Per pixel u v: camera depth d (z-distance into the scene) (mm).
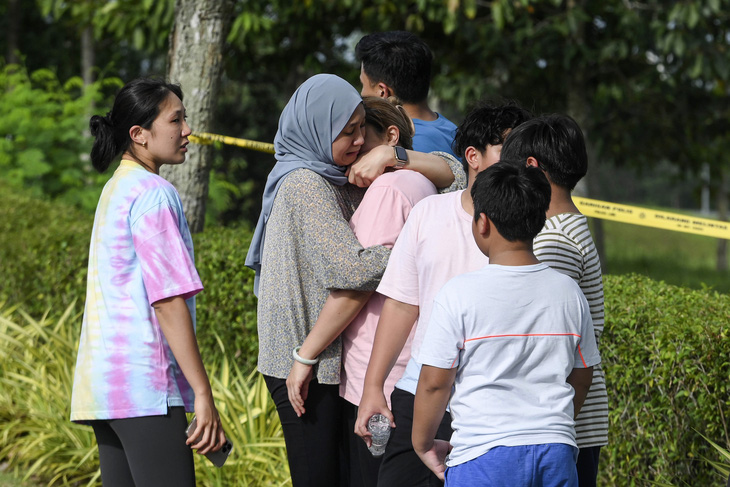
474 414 3924
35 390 9133
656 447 6336
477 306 3893
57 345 9641
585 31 18969
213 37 10023
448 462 4074
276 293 5055
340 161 5109
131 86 5082
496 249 4062
